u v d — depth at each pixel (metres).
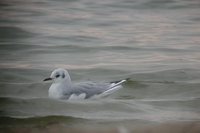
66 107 15.19
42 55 23.14
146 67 20.84
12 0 35.94
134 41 25.64
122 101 15.94
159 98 16.84
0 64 21.20
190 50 24.06
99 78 19.44
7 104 15.58
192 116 14.64
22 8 33.47
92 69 20.50
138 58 22.59
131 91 17.53
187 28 28.72
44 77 19.38
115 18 31.08
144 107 15.59
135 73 19.81
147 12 33.00
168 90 17.66
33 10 32.94
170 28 28.62
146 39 26.12
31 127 13.47
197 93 17.39
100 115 14.65
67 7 34.06
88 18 31.00
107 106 15.36
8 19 30.27
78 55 23.17
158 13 32.78
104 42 25.50
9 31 27.52
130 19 30.95
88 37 26.58
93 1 35.91
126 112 14.97
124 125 13.62
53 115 14.52
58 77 15.59
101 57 22.78
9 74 19.61
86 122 13.95
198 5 34.94
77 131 13.20
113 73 19.97
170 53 23.52
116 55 23.16
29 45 24.77
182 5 34.78
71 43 25.28
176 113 14.98
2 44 24.81
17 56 22.78
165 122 13.81
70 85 15.69
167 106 15.81
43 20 30.48
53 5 34.72
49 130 13.34
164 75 19.59
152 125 13.64
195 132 13.05
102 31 27.95
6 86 17.95
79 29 28.41
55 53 23.52
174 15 32.22
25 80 18.91
